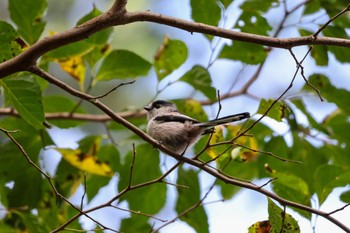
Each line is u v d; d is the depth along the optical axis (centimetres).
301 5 1117
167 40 1077
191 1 1033
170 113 1075
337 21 1107
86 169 1035
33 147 1061
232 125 1040
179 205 1078
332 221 788
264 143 1152
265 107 882
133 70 1076
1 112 1052
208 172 820
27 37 983
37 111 850
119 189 1091
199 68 1069
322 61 1097
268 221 822
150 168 1097
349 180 916
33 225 1027
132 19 780
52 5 1545
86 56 1067
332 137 1125
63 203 1078
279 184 938
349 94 1073
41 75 788
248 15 1046
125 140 1134
